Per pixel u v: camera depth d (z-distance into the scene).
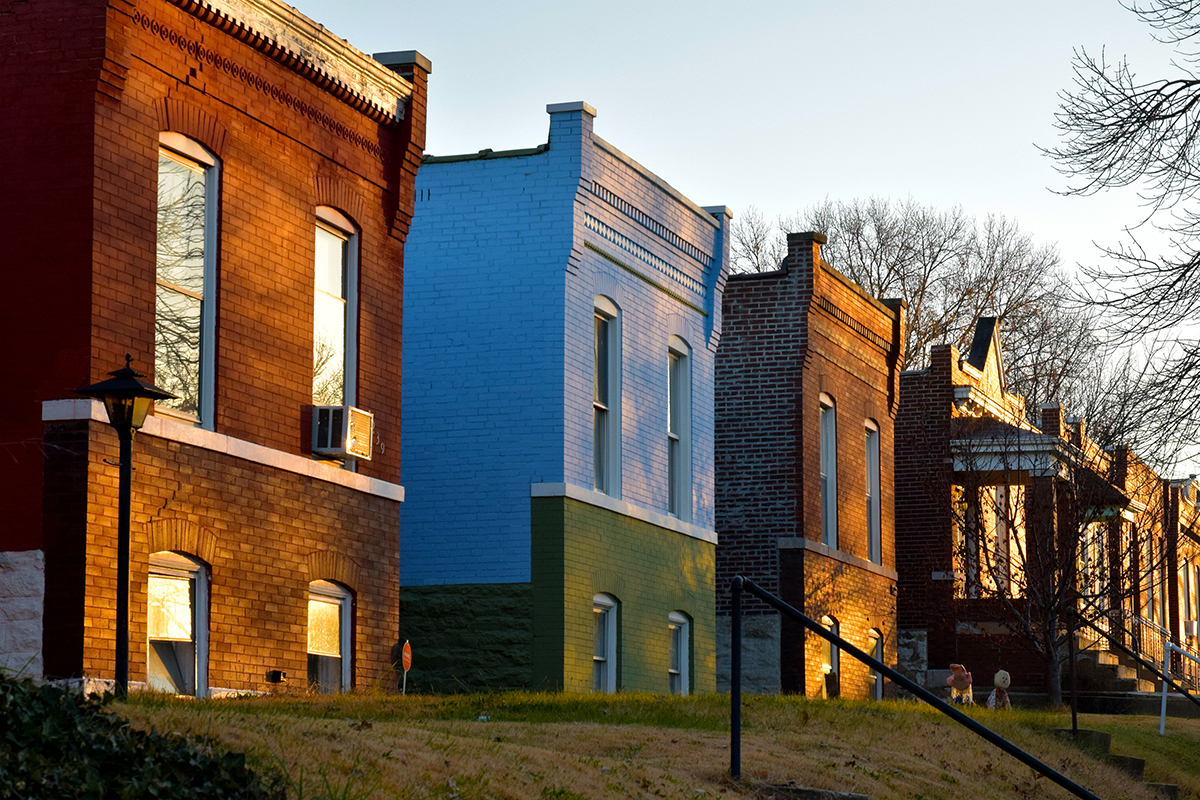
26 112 13.85
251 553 15.37
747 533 26.47
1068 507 27.67
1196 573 50.12
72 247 13.60
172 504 14.30
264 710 12.28
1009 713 21.12
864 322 29.36
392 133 18.19
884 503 30.38
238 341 15.40
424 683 20.06
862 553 29.12
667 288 23.34
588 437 20.78
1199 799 18.91
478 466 20.36
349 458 17.03
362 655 17.09
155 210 14.38
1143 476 29.73
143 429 13.91
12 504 13.44
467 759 10.34
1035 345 51.94
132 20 14.15
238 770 7.93
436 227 20.91
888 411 30.80
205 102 15.09
